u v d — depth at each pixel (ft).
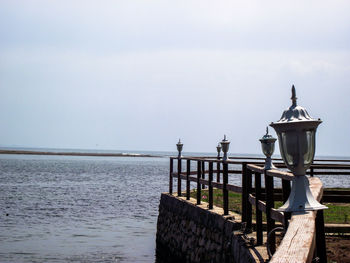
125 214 80.89
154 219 75.72
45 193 116.26
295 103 13.37
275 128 13.08
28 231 62.13
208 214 35.29
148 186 146.51
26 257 46.85
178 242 43.60
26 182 152.56
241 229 27.86
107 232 62.59
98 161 449.89
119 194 117.70
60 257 47.14
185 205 43.45
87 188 134.41
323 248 14.96
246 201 28.04
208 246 33.83
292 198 12.45
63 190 126.00
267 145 21.97
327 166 31.12
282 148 12.95
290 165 12.71
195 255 37.22
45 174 203.00
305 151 12.48
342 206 43.24
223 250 29.68
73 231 62.80
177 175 51.13
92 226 67.31
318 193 13.03
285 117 13.10
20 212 80.59
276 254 8.07
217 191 62.80
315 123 12.45
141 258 47.83
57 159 468.34
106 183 156.25
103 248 52.21
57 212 81.82
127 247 53.06
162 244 50.62
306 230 9.30
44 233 60.85
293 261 7.52
